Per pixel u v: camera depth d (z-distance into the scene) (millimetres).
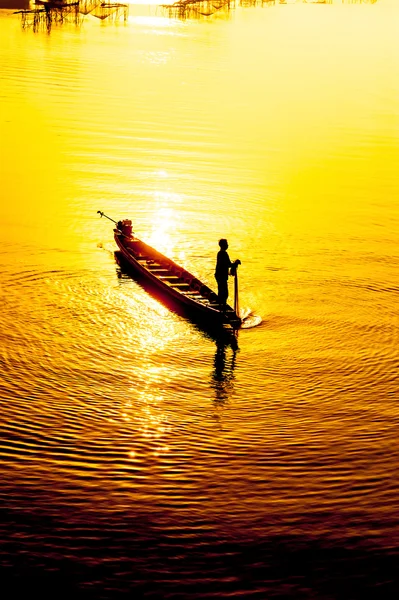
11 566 11609
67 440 14844
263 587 11422
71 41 93812
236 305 20516
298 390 17344
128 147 40438
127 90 58969
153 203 30938
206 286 21891
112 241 26641
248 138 44312
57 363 18031
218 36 108875
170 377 17672
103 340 19406
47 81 60938
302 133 46469
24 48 83562
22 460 14117
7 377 17234
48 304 21391
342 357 19000
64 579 11422
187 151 40281
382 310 21922
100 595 11156
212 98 57438
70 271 23797
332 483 13859
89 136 42500
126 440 14953
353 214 30938
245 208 30922
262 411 16375
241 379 17766
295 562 11930
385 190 34844
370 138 45938
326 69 77750
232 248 26281
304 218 30047
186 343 19500
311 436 15422
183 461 14359
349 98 60531
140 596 11172
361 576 11672
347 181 36094
